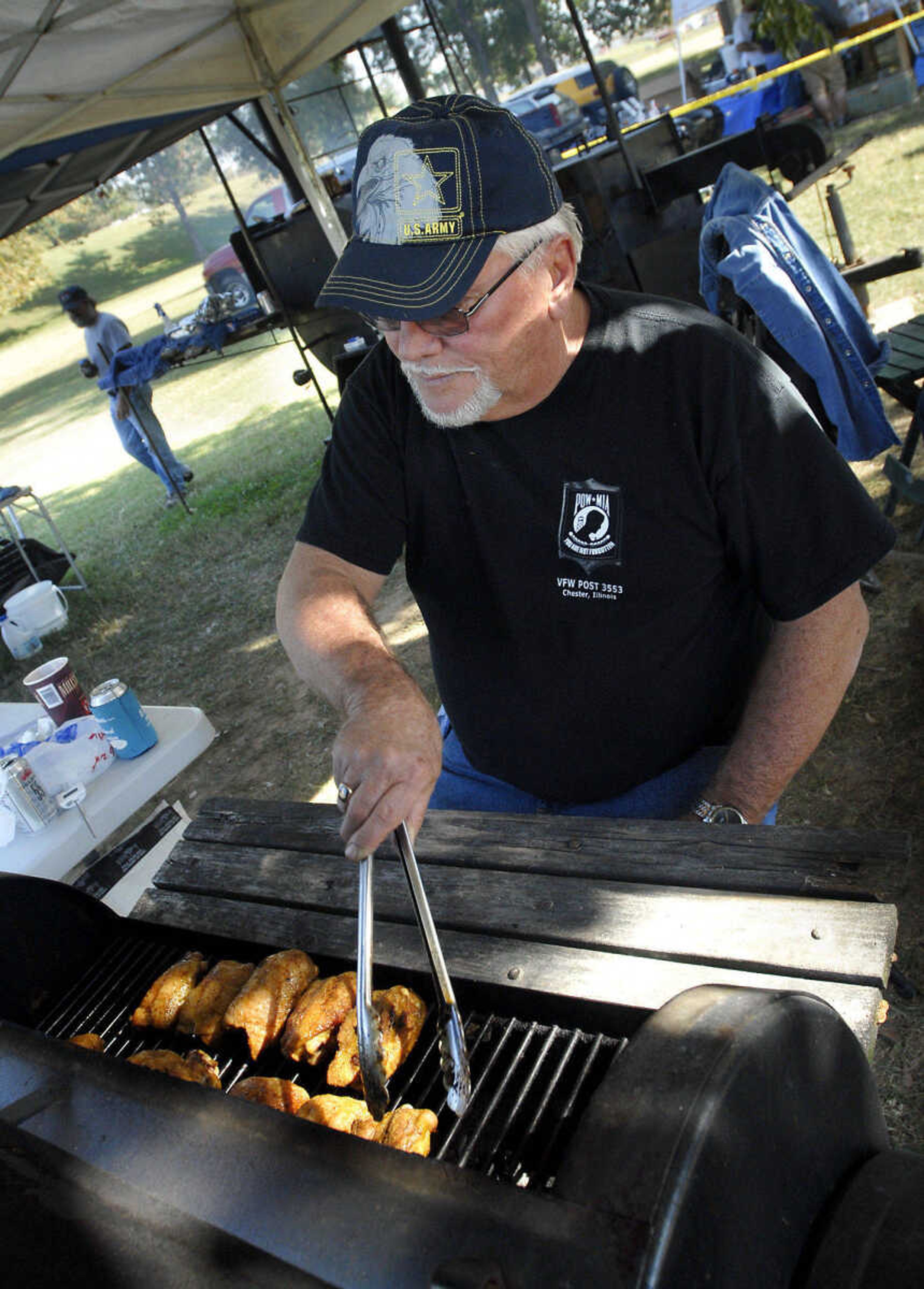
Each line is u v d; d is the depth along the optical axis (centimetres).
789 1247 88
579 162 506
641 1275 69
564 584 160
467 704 181
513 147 132
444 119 131
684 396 145
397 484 169
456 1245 72
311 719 439
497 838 156
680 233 546
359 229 137
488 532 162
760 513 149
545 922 137
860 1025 109
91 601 680
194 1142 88
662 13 1759
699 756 179
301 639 159
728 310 345
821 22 990
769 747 161
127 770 249
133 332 1878
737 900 129
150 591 660
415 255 131
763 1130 84
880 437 319
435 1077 127
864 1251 87
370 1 503
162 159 2775
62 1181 88
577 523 155
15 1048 111
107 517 912
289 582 174
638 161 583
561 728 172
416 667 439
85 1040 147
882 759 291
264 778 407
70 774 245
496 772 188
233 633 554
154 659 557
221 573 645
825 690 159
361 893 106
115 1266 78
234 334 744
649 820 149
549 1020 129
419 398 148
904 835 130
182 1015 145
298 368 1205
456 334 135
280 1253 76
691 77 1184
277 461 838
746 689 179
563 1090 120
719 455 146
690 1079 81
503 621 167
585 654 164
